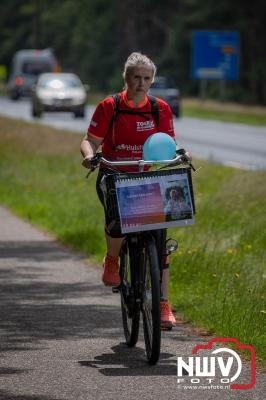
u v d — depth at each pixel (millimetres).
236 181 32312
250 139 72812
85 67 195875
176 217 14211
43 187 38281
